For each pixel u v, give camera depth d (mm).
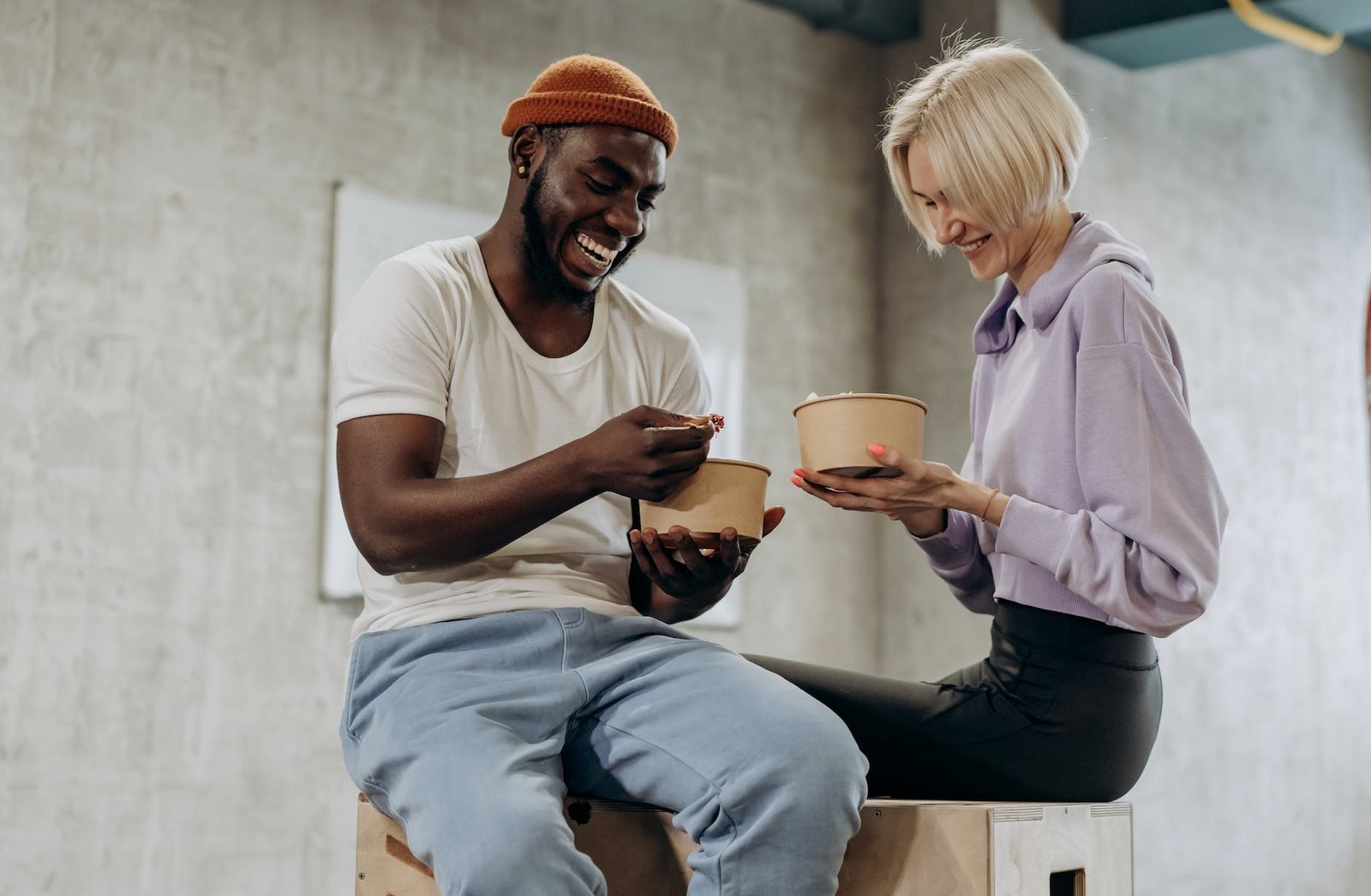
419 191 3631
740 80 4410
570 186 1561
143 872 3045
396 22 3631
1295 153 5227
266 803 3223
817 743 1304
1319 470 5141
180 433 3176
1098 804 1561
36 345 3010
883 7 4609
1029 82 1620
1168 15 4270
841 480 1520
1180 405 1537
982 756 1586
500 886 1210
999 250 1676
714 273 4211
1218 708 4656
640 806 1455
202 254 3246
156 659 3100
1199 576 1479
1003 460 1625
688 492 1442
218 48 3320
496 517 1382
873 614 4566
